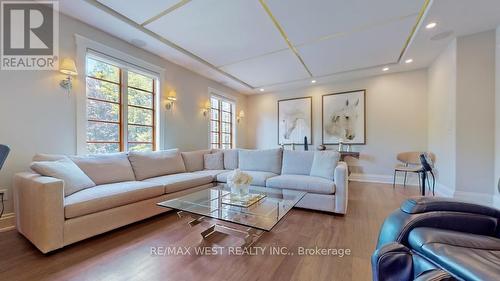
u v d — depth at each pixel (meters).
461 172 3.02
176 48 3.47
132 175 2.78
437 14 2.48
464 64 2.99
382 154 4.77
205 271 1.49
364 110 4.94
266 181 3.08
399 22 2.74
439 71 3.68
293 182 2.89
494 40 2.81
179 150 3.86
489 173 2.86
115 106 3.22
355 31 2.97
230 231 2.08
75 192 2.00
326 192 2.68
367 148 4.91
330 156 3.07
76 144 2.64
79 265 1.54
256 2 2.35
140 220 2.33
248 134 6.61
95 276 1.42
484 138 2.88
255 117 6.54
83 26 2.71
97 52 2.85
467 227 1.12
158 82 3.78
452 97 3.15
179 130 4.23
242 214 1.77
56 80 2.48
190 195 2.31
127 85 3.35
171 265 1.56
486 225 1.11
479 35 2.90
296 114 5.86
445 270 0.85
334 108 5.31
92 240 1.93
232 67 4.38
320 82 5.36
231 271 1.49
